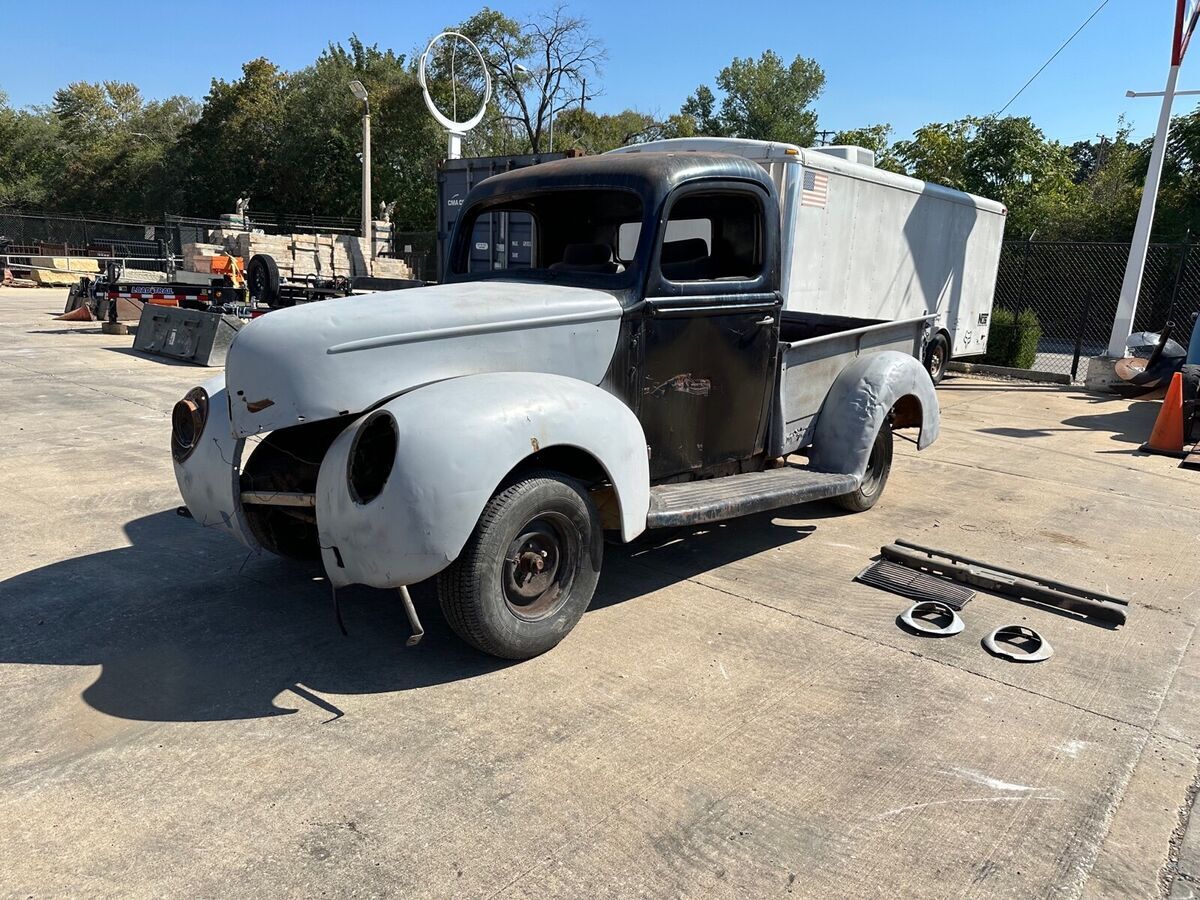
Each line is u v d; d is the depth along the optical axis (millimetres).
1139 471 7223
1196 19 11109
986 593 4363
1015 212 23641
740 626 3822
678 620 3863
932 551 4734
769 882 2232
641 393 3928
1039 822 2521
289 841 2330
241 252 18844
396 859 2271
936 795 2631
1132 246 11750
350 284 13664
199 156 48312
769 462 4859
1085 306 12711
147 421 7570
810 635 3756
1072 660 3615
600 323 3709
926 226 11391
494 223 4531
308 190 45594
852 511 5645
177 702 3045
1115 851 2404
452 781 2617
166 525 4902
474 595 3105
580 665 3398
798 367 4789
